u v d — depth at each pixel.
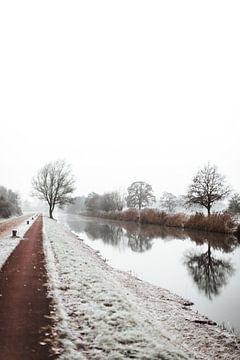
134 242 35.97
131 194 105.56
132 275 18.91
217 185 50.62
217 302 14.62
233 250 30.59
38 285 11.27
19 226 36.16
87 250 25.05
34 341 6.95
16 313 8.52
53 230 32.47
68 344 6.89
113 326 8.19
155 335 8.05
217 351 8.85
